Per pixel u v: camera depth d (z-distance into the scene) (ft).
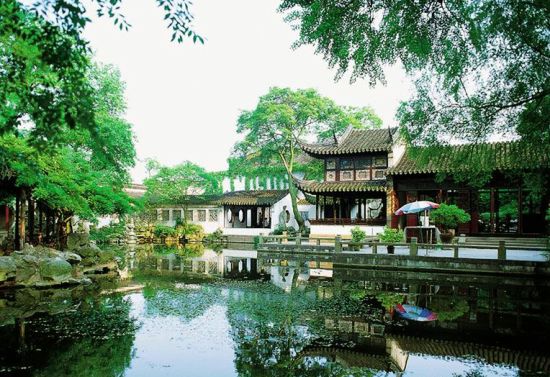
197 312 45.44
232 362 30.91
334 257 84.48
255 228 163.63
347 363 30.91
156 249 134.51
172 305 48.67
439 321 42.55
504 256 72.08
